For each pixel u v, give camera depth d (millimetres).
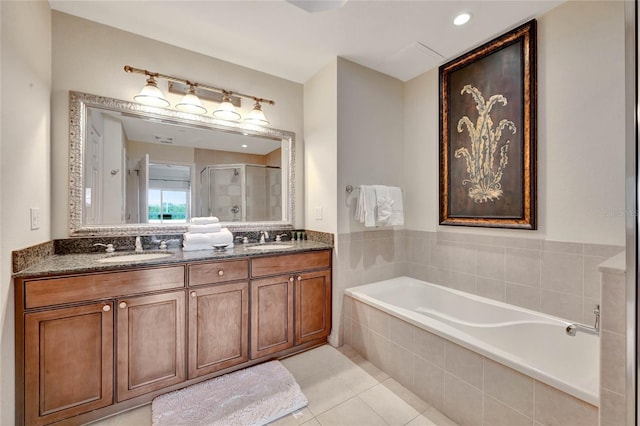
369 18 1825
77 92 1768
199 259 1714
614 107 1541
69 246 1751
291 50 2197
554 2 1701
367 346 2076
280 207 2613
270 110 2559
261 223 2506
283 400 1605
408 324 1752
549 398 1139
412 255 2715
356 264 2418
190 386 1717
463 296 2160
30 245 1401
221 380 1781
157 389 1584
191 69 2186
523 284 1927
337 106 2307
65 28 1749
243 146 2445
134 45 1971
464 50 2229
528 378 1199
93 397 1415
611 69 1550
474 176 2203
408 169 2750
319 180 2502
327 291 2293
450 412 1495
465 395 1427
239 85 2400
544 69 1807
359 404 1605
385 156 2621
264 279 1971
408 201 2758
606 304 984
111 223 1901
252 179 2479
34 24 1460
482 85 2137
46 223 1607
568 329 1351
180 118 2139
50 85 1677
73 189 1750
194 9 1736
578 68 1661
